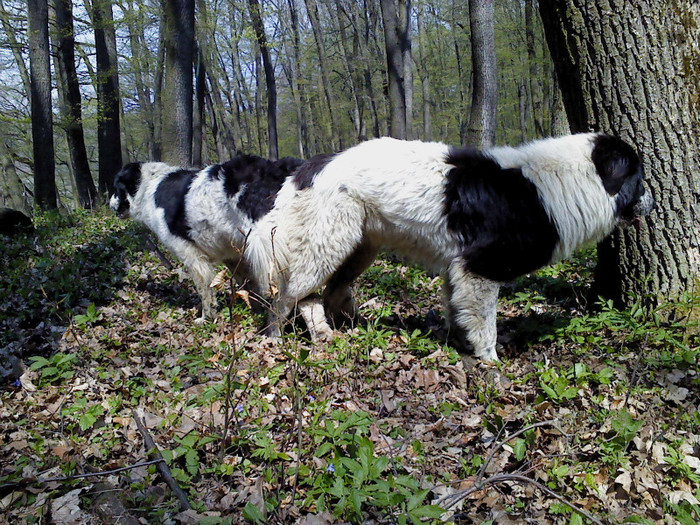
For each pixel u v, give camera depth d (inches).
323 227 179.2
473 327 169.2
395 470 110.9
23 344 194.1
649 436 121.6
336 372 159.6
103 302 248.2
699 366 146.5
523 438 126.0
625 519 100.0
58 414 145.6
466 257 165.8
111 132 713.6
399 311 220.4
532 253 164.6
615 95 164.9
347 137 1438.2
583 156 162.7
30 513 106.3
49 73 592.1
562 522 104.9
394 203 170.2
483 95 329.4
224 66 1216.8
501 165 164.4
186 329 212.2
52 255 322.3
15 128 987.3
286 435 132.0
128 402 150.6
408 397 149.5
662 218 165.5
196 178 219.5
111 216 473.4
